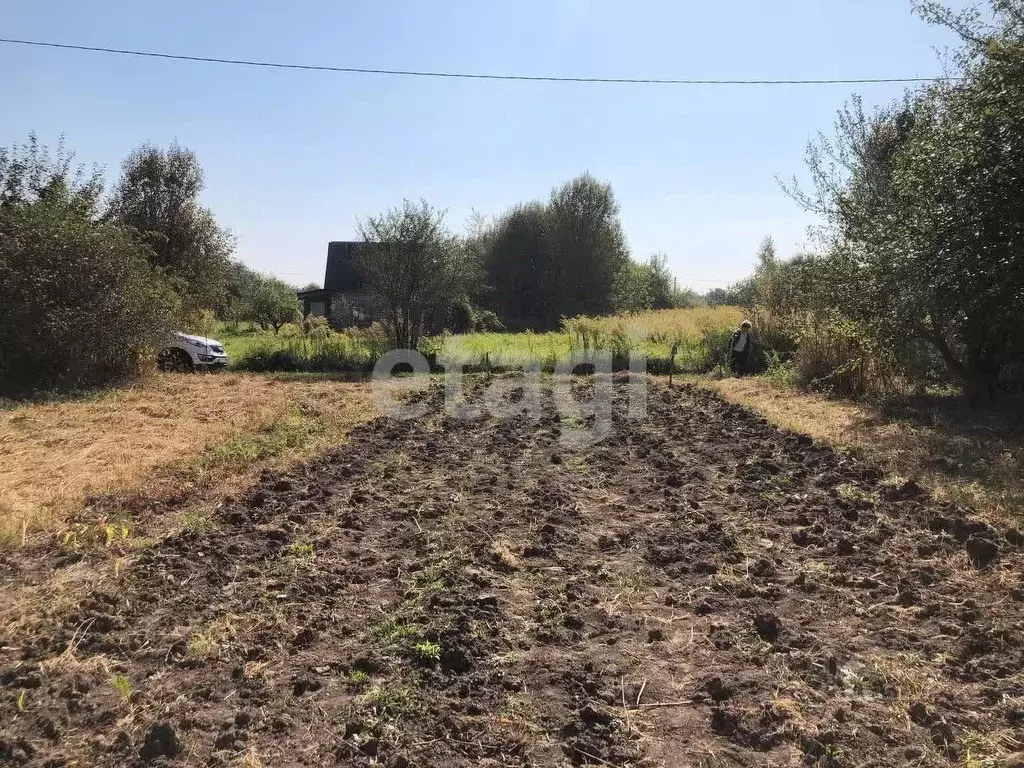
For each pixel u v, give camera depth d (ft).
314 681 11.03
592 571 15.80
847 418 32.86
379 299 61.93
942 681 11.05
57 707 10.36
